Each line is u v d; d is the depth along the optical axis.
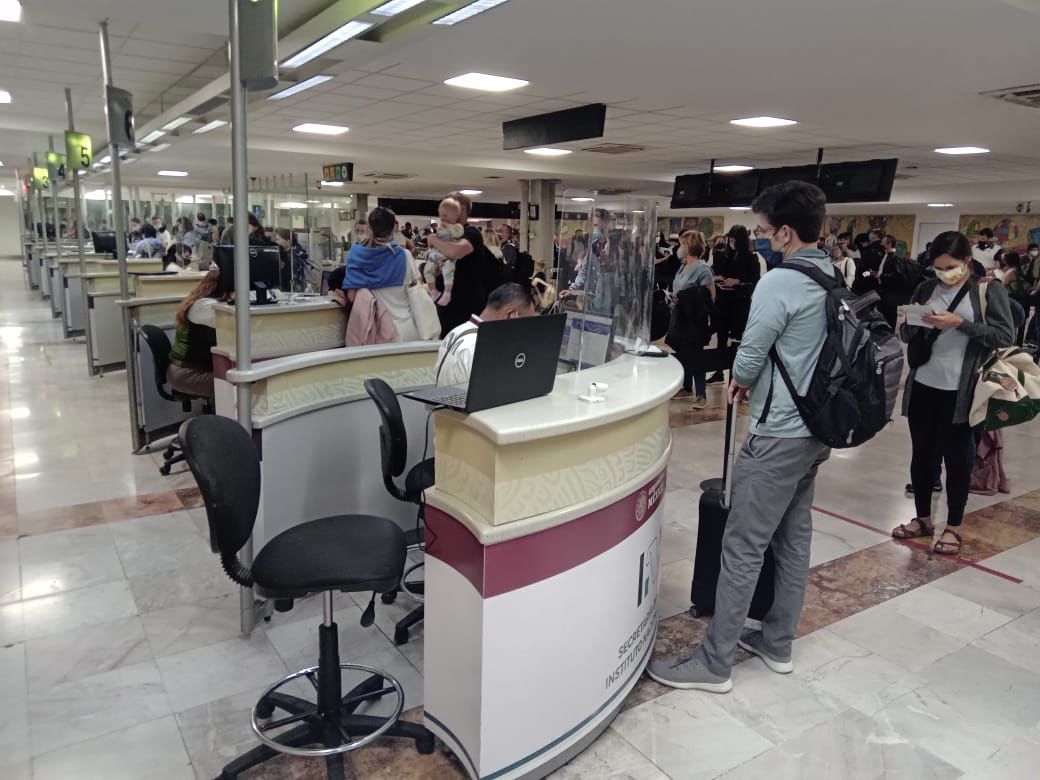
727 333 7.02
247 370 2.52
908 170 11.02
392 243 4.08
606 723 2.12
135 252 10.66
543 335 1.81
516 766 1.84
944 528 3.71
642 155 10.28
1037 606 2.95
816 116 6.59
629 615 2.16
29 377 6.72
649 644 2.44
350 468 3.04
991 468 4.24
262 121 8.13
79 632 2.58
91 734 2.05
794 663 2.51
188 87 7.14
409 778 1.92
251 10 2.21
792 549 2.39
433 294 4.79
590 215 2.69
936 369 3.32
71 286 8.73
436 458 1.86
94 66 6.25
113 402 5.90
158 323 5.13
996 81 4.88
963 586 3.11
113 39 5.35
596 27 4.04
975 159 9.52
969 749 2.10
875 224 18.44
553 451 1.74
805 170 9.27
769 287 2.10
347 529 2.07
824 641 2.66
